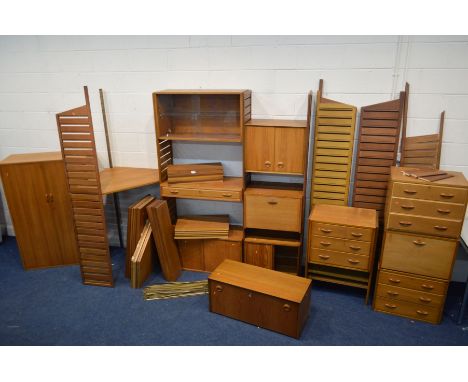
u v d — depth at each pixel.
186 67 3.54
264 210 3.42
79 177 3.27
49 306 3.28
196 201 3.97
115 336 2.91
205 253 3.71
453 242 2.78
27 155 3.84
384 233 2.95
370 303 3.27
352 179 3.54
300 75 3.33
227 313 3.11
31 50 3.79
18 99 4.00
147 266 3.66
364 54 3.14
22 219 3.72
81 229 3.43
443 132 3.21
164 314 3.16
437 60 3.03
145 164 4.00
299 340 2.85
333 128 3.26
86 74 3.77
